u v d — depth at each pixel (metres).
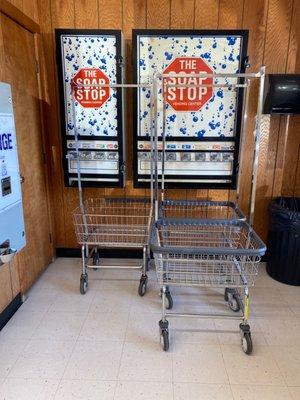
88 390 1.68
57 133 2.98
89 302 2.50
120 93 2.72
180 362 1.88
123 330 2.17
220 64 2.69
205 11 2.70
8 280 2.27
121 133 2.80
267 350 1.98
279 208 2.74
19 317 2.30
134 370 1.82
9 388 1.69
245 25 2.71
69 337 2.09
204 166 2.88
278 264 2.81
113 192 3.11
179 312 2.37
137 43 2.66
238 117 2.75
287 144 2.95
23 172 2.49
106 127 2.81
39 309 2.41
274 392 1.68
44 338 2.08
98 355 1.93
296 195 3.07
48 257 3.08
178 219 2.31
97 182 2.93
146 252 2.69
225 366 1.85
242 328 1.98
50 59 2.83
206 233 2.48
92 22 2.76
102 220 3.16
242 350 1.98
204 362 1.88
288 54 2.75
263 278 2.91
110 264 3.15
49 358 1.90
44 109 2.88
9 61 2.25
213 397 1.65
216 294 2.63
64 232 3.23
